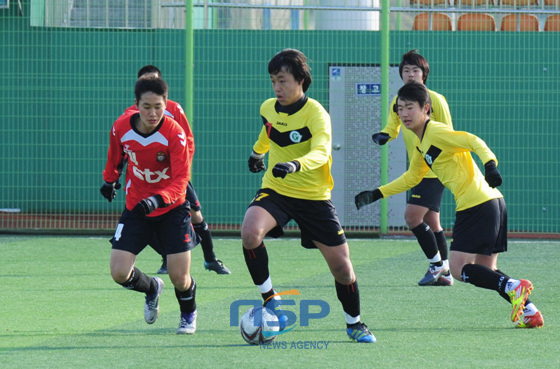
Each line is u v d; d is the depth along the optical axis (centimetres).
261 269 1467
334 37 3528
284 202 1464
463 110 3522
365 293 2059
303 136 1462
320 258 2759
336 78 3522
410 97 1655
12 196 3572
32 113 3575
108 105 3581
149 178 1491
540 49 3509
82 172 3584
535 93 3512
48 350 1395
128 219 1516
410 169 1711
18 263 2614
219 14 3628
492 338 1505
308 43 3528
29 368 1255
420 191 2167
